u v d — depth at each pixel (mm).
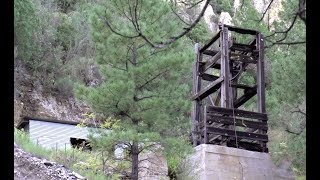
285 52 15641
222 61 14797
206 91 15406
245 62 15039
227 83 14656
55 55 27594
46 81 26828
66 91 27031
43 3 30688
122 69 13062
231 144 14578
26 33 24797
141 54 12906
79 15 30000
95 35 12727
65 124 21422
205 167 13492
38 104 25562
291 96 14023
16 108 24250
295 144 13164
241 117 14688
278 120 14719
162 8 12422
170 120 13203
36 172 10891
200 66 16375
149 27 12156
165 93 13016
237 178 13633
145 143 12484
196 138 14742
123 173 13984
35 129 21125
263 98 14922
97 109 13094
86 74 28391
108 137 11898
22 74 25938
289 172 13898
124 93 12414
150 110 12609
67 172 11758
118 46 12625
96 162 13641
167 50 13148
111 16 12484
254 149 14789
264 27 13711
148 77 13016
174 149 12570
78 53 29062
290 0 11164
